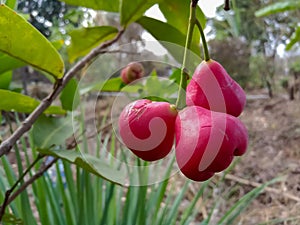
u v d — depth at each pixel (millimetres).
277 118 1283
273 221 553
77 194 435
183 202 764
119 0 335
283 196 813
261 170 944
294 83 1574
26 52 255
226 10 199
